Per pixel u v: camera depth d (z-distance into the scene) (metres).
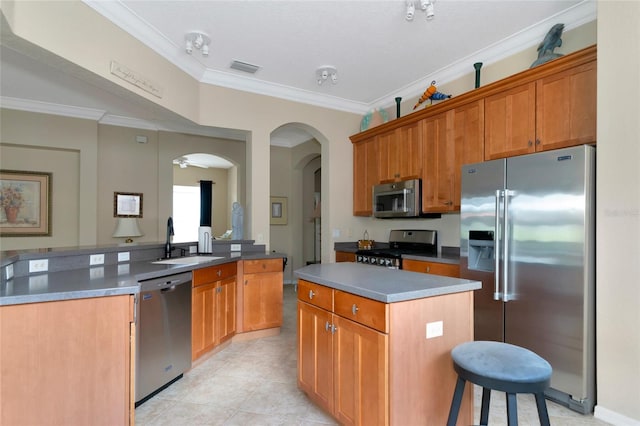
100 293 1.74
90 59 2.48
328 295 2.03
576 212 2.23
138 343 2.25
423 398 1.69
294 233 6.76
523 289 2.51
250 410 2.23
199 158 8.56
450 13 2.75
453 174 3.44
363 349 1.74
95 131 4.75
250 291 3.56
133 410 1.84
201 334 2.90
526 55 3.10
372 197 4.49
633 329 1.99
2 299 1.55
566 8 2.69
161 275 2.43
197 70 3.67
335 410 1.95
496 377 1.31
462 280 1.95
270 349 3.31
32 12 2.09
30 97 4.18
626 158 2.02
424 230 4.16
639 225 1.97
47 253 2.32
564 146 2.55
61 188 4.66
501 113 3.01
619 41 2.06
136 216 5.23
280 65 3.67
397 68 3.74
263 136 4.18
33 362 1.61
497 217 2.63
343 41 3.18
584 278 2.19
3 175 4.35
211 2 2.61
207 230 3.62
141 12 2.72
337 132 4.77
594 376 2.23
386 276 2.11
